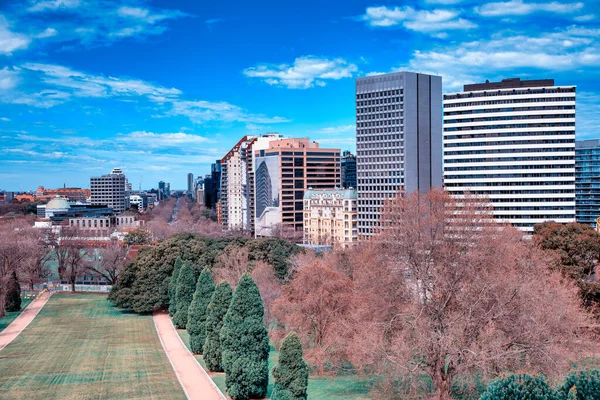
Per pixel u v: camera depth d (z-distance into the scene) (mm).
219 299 110438
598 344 99125
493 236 99375
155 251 182375
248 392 92812
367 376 101188
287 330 115688
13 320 168500
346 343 100750
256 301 96188
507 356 86688
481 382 91500
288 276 172250
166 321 164500
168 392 99938
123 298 175750
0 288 175750
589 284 125625
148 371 113375
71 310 183250
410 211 103125
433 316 94500
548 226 165000
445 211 103750
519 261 104688
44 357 126312
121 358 124125
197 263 181500
